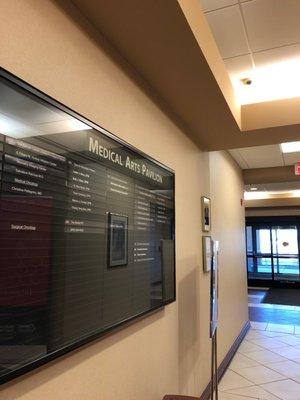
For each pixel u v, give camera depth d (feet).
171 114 8.73
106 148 5.23
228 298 14.96
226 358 13.37
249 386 11.48
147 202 6.61
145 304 6.31
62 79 4.59
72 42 4.86
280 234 38.52
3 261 3.29
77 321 4.34
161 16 5.26
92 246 4.75
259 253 39.37
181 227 9.05
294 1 6.60
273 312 24.54
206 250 11.13
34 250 3.69
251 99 10.62
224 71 8.44
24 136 3.64
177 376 8.19
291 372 12.72
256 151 16.55
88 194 4.71
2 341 3.25
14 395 3.51
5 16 3.69
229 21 7.19
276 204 33.60
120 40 5.83
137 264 6.06
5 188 3.35
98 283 4.85
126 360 5.80
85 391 4.65
